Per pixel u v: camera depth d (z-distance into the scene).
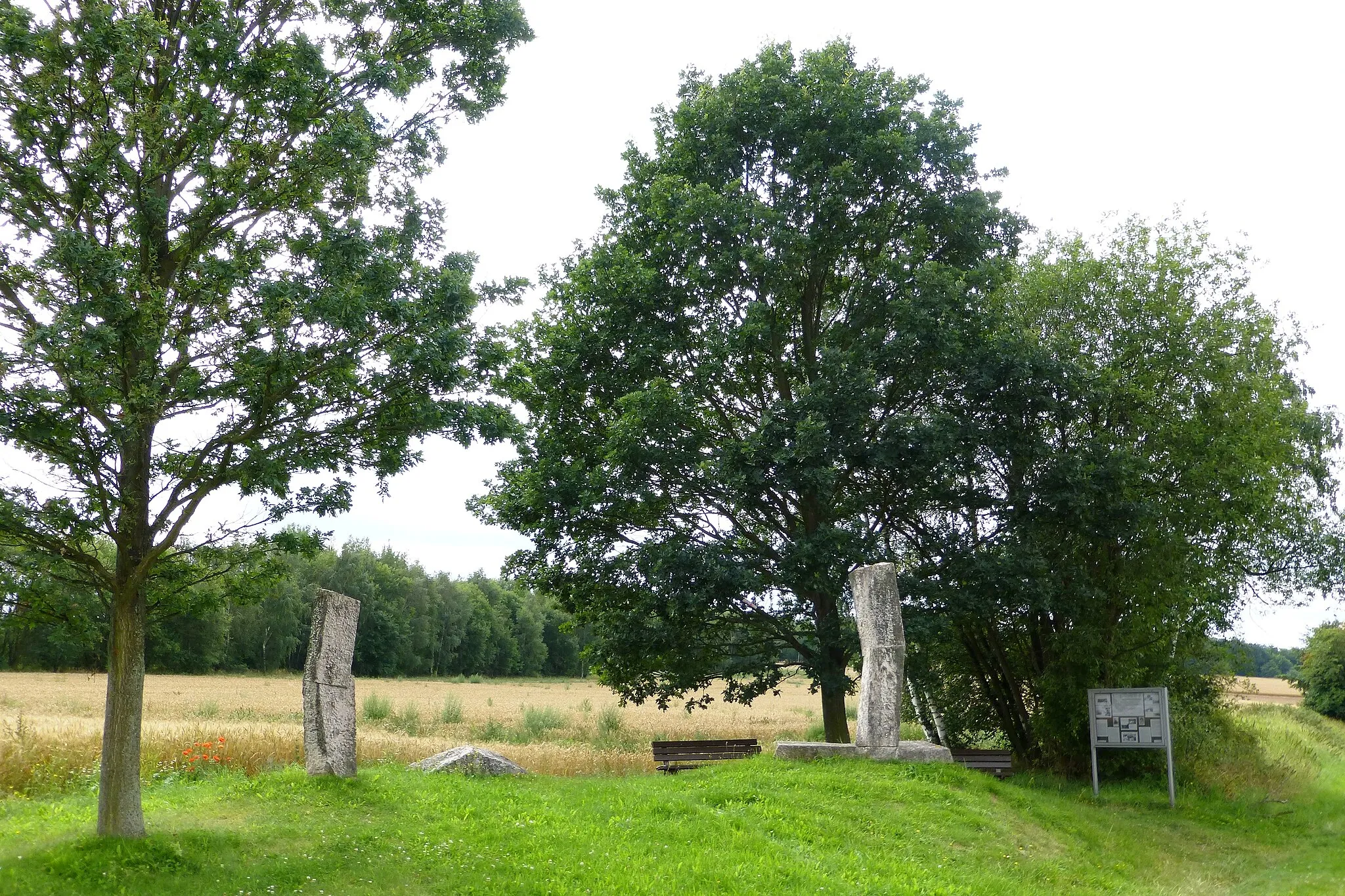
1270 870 14.44
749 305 20.00
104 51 8.34
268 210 9.68
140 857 8.39
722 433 21.67
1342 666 46.38
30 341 7.34
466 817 10.92
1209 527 20.12
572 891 8.81
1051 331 21.66
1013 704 23.38
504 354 10.09
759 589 19.03
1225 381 20.22
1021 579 18.83
